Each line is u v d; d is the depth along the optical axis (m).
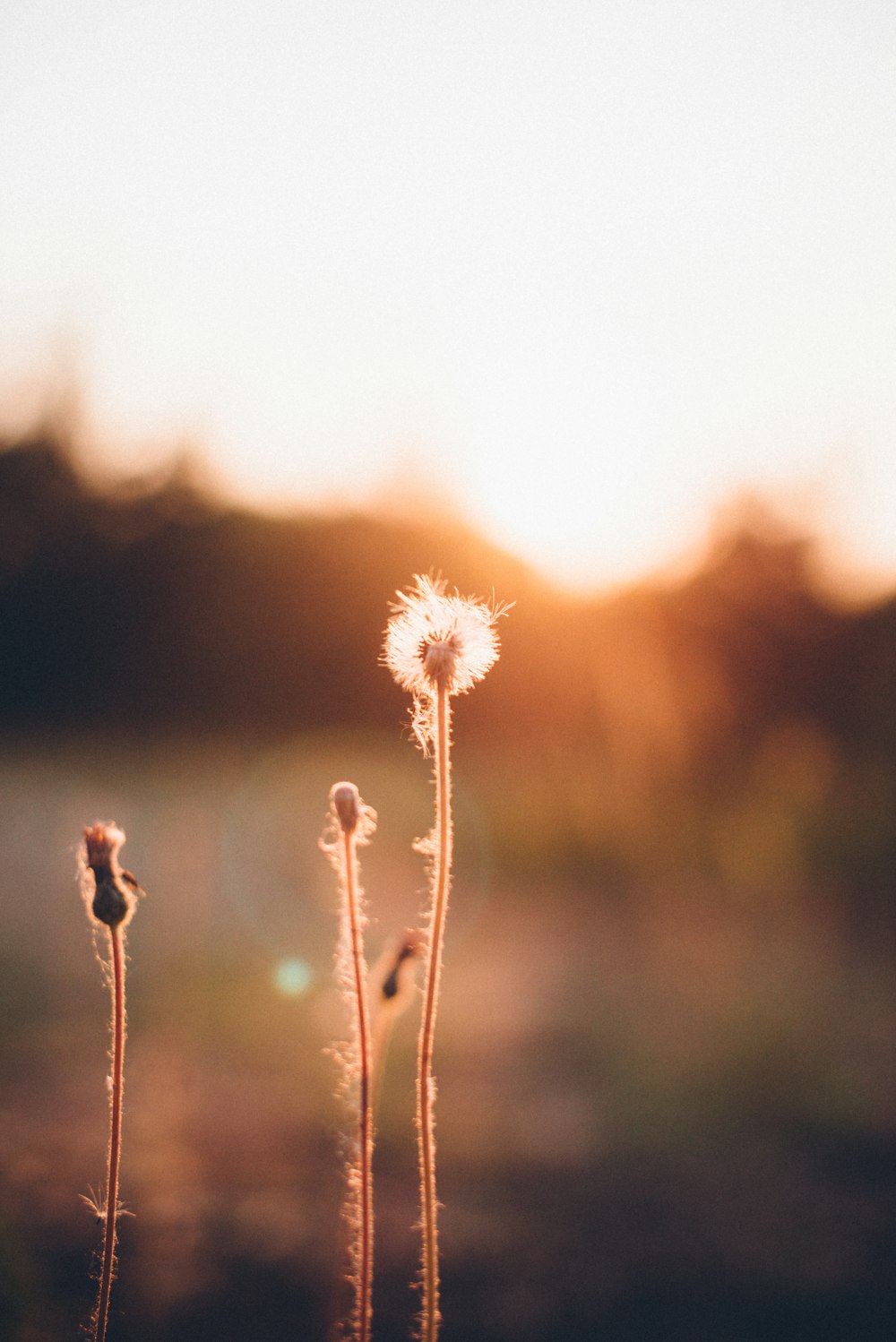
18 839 14.62
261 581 27.34
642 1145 5.97
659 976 9.70
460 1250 4.69
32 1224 4.19
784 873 12.17
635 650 16.30
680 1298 4.37
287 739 26.98
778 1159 5.83
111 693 27.14
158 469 27.11
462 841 16.05
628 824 14.65
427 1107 1.68
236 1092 6.09
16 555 25.77
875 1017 8.18
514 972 9.85
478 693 20.31
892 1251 4.79
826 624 15.06
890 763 12.16
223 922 10.80
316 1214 4.64
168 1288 3.84
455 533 22.19
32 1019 7.23
